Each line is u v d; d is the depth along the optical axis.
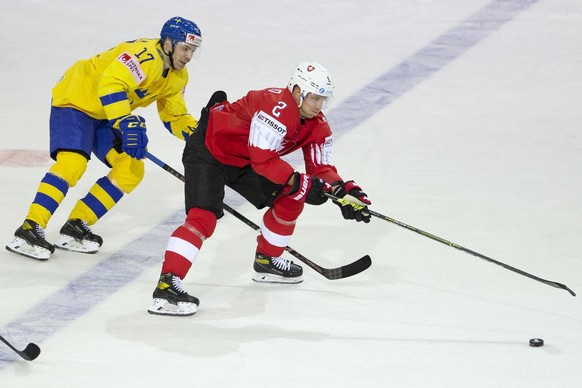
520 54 26.25
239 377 12.69
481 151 21.06
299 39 27.22
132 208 18.45
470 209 18.33
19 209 18.05
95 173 19.94
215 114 14.70
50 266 16.02
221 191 14.78
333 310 14.72
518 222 17.77
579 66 25.52
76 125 16.25
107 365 12.98
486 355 13.32
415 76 25.05
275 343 13.62
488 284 15.52
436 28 27.81
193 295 15.18
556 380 12.67
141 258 16.45
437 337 13.84
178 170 20.16
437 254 16.59
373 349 13.48
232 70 25.28
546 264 16.16
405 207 18.42
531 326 14.17
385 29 27.81
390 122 22.56
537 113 23.08
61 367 12.92
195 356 13.22
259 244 15.61
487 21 28.14
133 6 29.44
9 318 14.30
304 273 16.08
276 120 13.95
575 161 20.53
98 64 16.33
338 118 22.75
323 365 13.02
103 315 14.45
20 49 26.59
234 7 29.33
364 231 17.52
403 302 14.95
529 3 29.11
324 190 14.58
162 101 17.09
